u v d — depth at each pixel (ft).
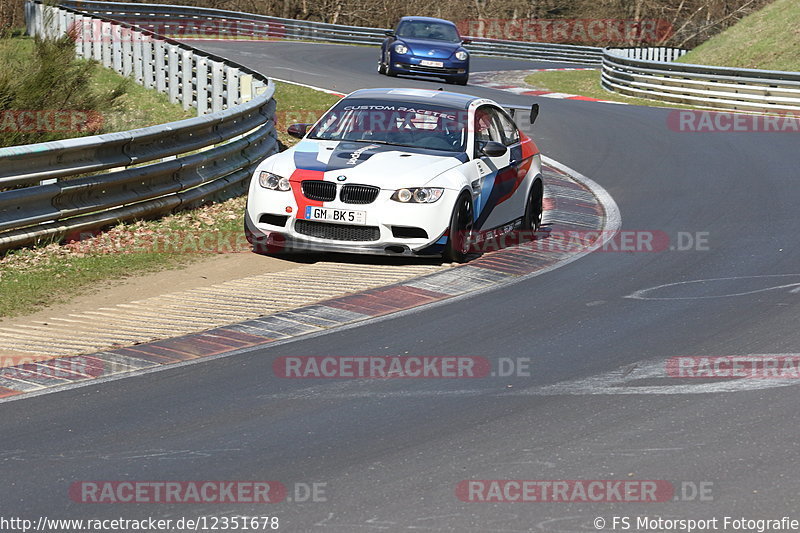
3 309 46.75
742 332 42.80
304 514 26.16
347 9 336.49
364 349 40.91
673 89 145.07
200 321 44.73
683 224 66.69
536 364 38.93
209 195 70.18
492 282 52.03
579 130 110.73
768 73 132.77
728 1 340.80
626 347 41.01
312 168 55.57
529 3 353.72
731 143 103.24
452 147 58.80
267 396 35.55
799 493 27.25
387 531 25.21
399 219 53.98
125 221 62.59
